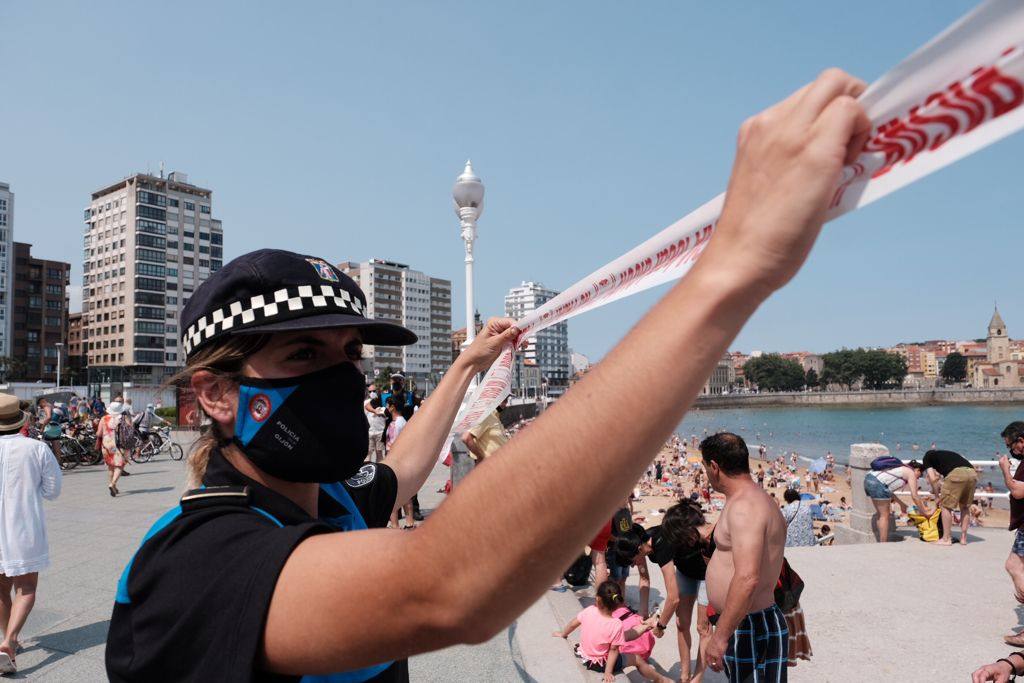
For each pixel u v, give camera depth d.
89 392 61.38
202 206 120.88
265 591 0.76
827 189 0.54
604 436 0.61
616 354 0.66
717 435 3.94
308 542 0.81
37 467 5.28
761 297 0.59
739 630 3.72
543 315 1.77
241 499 1.04
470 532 0.66
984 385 166.12
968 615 6.40
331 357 1.17
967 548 9.12
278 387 1.11
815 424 113.88
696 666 5.29
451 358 183.38
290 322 1.07
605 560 6.67
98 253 117.62
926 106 0.50
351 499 1.46
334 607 0.72
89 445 17.88
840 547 9.23
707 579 4.09
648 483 39.59
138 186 111.69
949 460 9.42
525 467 0.65
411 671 4.69
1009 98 0.45
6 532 5.01
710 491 30.64
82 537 8.98
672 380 0.60
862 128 0.55
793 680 5.08
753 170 0.59
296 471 1.11
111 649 0.95
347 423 1.15
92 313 118.19
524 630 5.49
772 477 42.81
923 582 7.49
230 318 1.10
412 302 168.38
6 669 4.86
